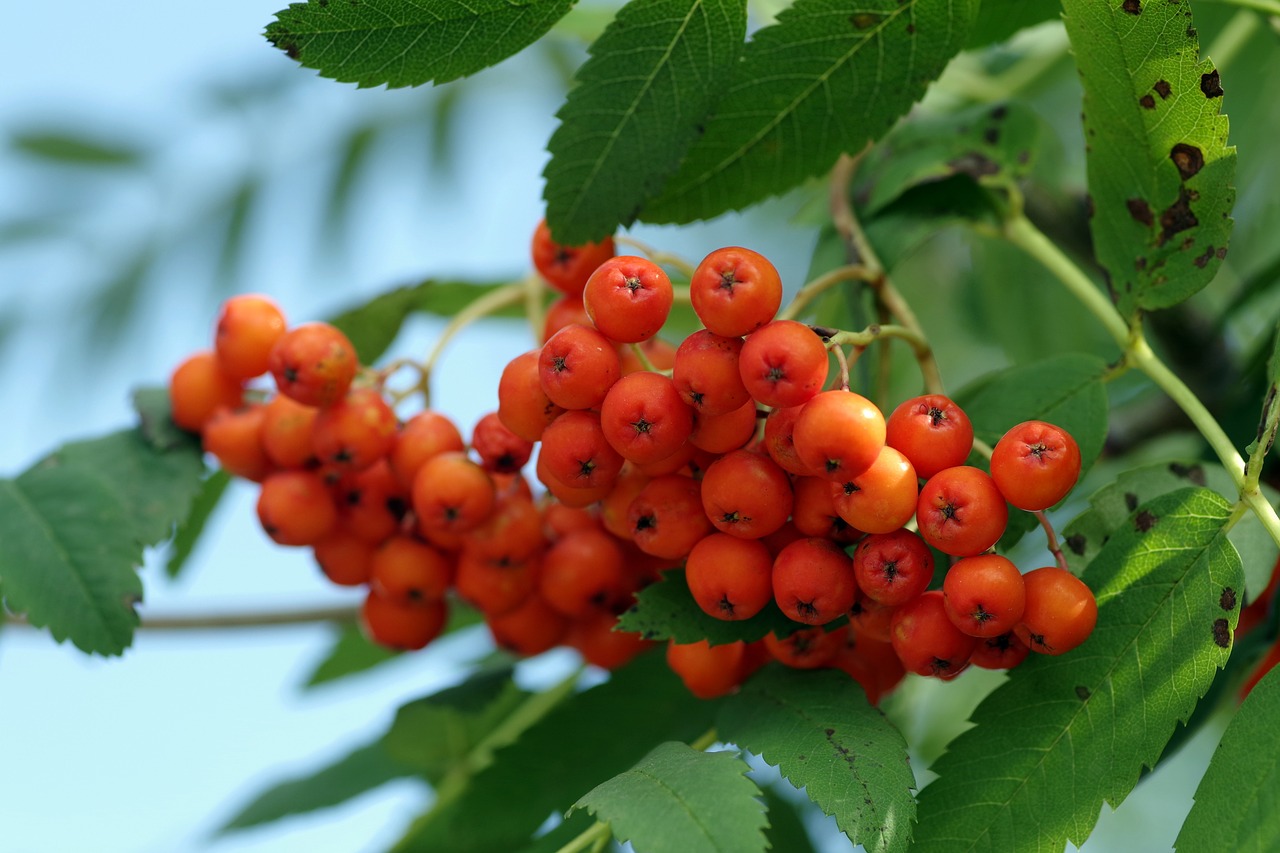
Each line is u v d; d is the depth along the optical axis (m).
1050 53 0.61
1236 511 0.51
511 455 0.54
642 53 0.51
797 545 0.51
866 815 0.50
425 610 0.57
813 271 0.57
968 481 0.50
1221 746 0.50
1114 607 0.51
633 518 0.52
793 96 0.53
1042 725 0.51
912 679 0.61
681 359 0.51
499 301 0.57
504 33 0.51
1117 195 0.53
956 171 0.56
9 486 0.56
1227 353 0.60
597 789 0.51
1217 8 0.61
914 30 0.52
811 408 0.50
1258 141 0.62
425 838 0.55
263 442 0.56
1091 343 0.62
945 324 0.69
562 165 0.52
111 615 0.54
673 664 0.54
